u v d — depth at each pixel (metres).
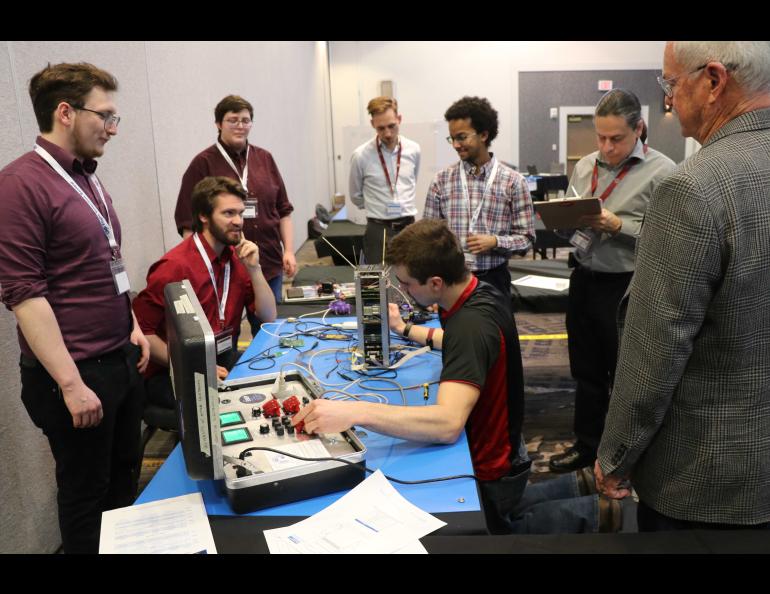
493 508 1.48
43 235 1.48
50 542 2.05
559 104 9.19
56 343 1.48
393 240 1.50
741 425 1.05
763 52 0.97
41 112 1.52
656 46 8.94
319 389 1.42
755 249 0.98
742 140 1.00
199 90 3.67
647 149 2.25
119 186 2.55
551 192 6.56
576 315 2.40
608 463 1.17
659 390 1.05
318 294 2.82
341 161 9.66
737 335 1.02
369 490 1.18
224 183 2.14
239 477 1.13
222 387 1.48
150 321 2.09
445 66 9.17
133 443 1.89
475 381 1.36
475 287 1.49
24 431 1.90
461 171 2.70
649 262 1.05
